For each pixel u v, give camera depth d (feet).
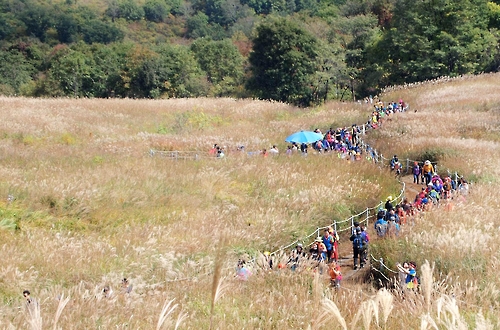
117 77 268.00
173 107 164.04
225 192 75.87
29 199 64.69
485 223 57.98
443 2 223.71
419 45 225.56
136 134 127.03
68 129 122.62
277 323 36.60
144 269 51.49
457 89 175.83
